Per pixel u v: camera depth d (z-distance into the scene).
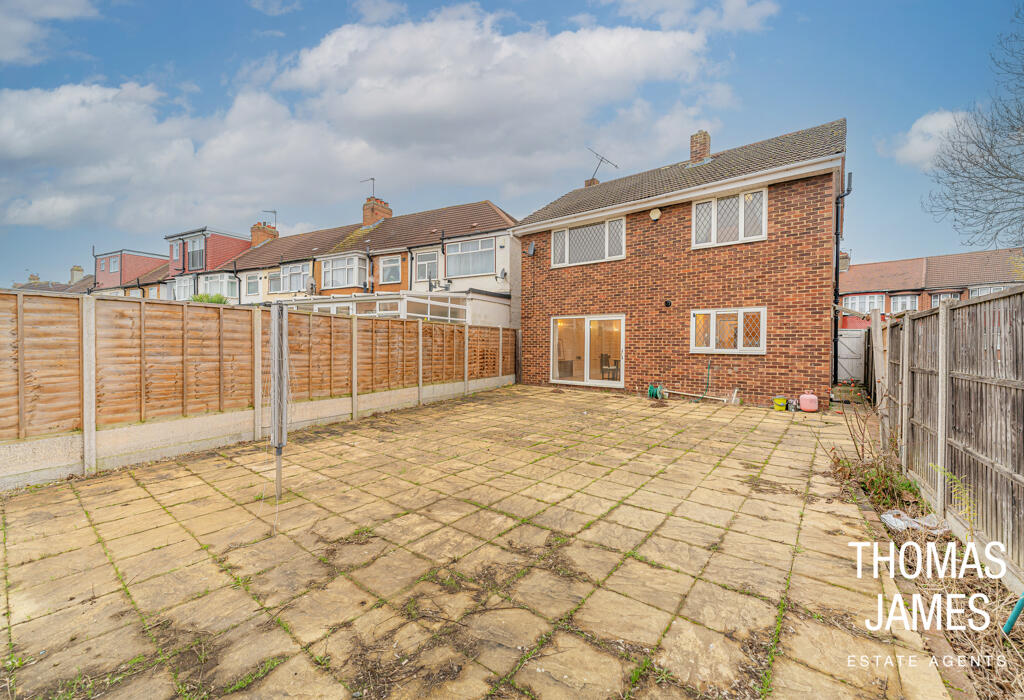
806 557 3.18
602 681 1.96
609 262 12.74
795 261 9.74
